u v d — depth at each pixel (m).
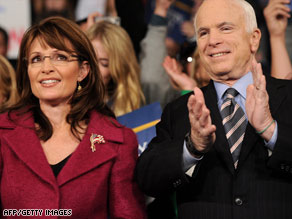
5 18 9.60
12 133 5.59
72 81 5.81
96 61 6.09
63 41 5.71
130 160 5.78
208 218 5.30
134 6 9.25
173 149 5.28
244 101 5.66
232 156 5.38
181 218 5.53
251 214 5.13
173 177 5.24
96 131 5.80
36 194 5.29
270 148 5.16
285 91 5.59
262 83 5.03
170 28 8.88
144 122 7.00
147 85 8.46
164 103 8.39
